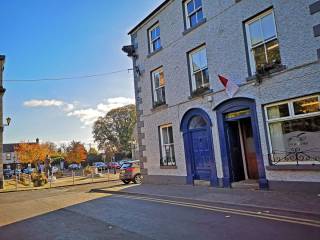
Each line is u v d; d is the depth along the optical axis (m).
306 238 5.74
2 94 26.48
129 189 15.27
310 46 9.91
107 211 10.02
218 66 13.09
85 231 7.57
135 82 18.64
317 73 9.73
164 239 6.38
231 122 13.13
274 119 10.96
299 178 10.15
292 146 10.49
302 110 10.23
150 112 17.36
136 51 18.61
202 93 13.77
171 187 14.41
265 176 11.16
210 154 13.49
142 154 17.97
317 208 7.65
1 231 8.37
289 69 10.43
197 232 6.70
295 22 10.32
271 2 11.05
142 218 8.51
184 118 14.93
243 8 12.08
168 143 16.33
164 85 16.38
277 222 6.98
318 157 9.81
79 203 12.44
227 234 6.39
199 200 10.40
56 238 7.12
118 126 69.31
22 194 19.69
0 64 26.81
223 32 12.91
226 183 12.71
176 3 15.54
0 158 25.75
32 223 9.12
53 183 27.53
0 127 26.05
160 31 16.64
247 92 11.80
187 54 14.85
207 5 13.72
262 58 11.49
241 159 13.20
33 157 48.03
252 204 8.87
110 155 65.69
